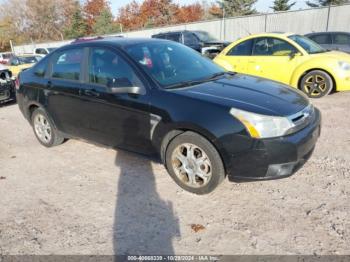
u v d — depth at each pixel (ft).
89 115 13.94
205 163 10.94
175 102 11.13
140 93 11.98
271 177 10.22
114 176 13.29
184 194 11.57
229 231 9.45
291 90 12.51
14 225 10.40
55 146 17.33
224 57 27.66
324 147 14.98
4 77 28.89
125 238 9.45
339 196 10.84
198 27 90.99
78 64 14.34
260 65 25.63
